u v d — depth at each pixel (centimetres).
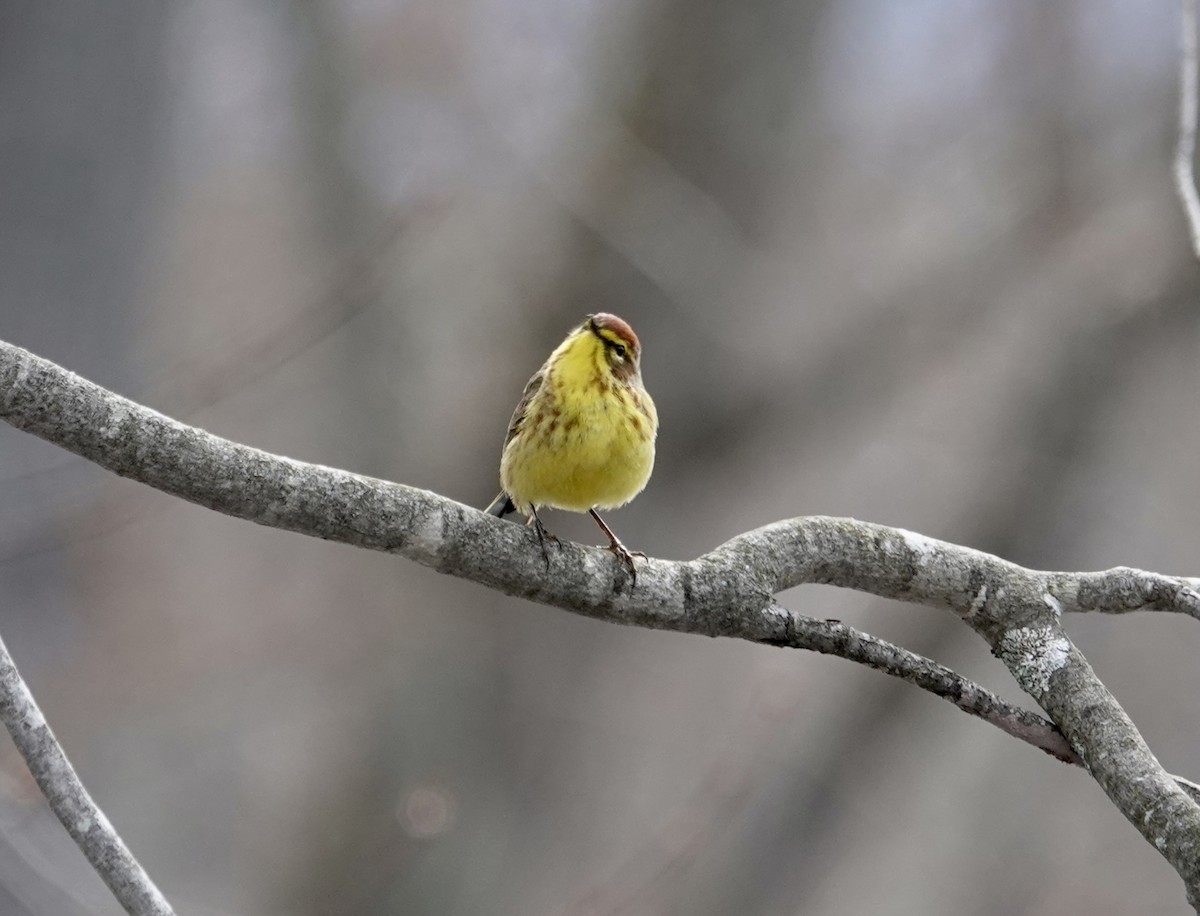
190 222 1758
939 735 1673
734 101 1546
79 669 1641
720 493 1582
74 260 1306
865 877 1727
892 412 1770
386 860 1494
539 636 1561
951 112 1811
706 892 1440
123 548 1691
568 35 1673
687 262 1479
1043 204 1591
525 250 1571
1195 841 473
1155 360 1572
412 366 1620
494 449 1560
